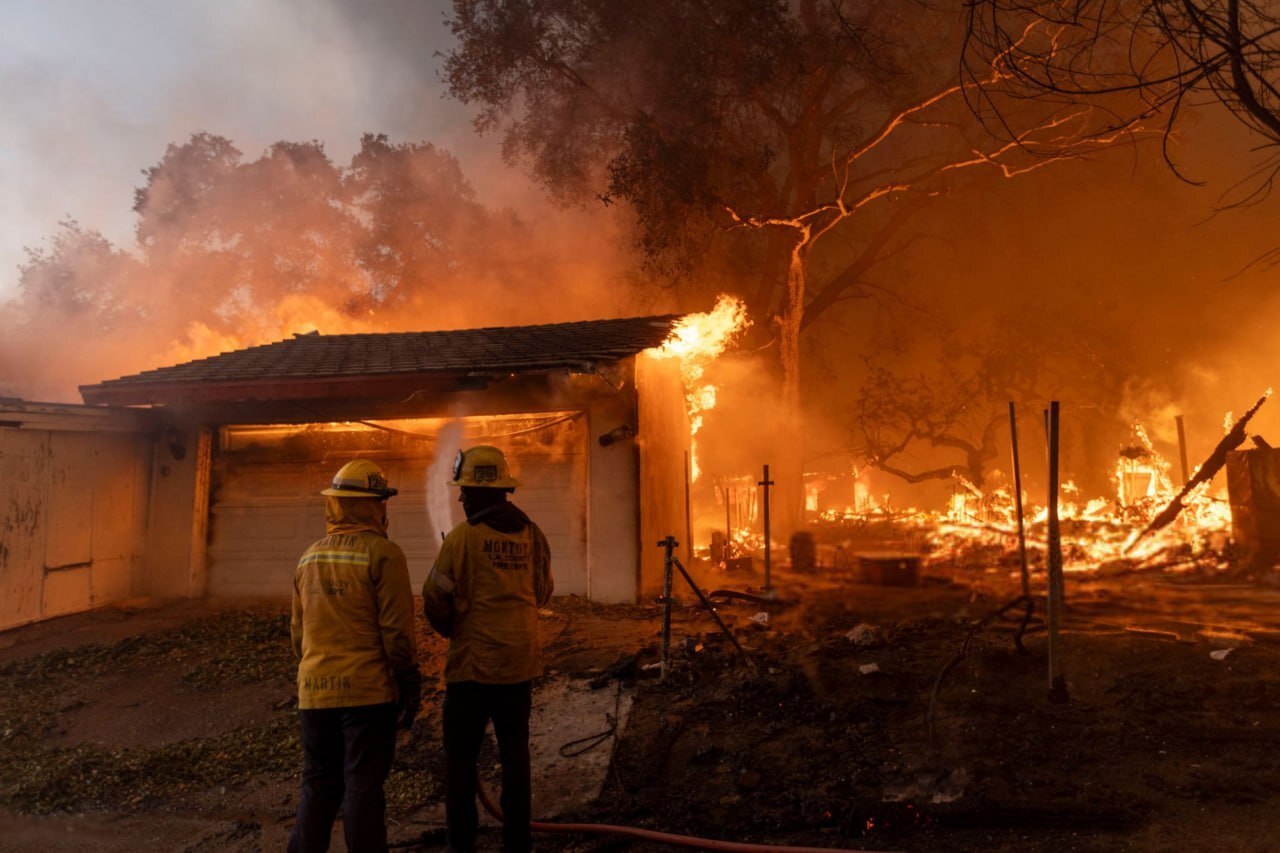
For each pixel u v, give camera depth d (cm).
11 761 595
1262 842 389
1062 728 534
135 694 724
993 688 605
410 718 363
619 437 1050
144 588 1125
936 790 458
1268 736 504
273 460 1146
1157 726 529
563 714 617
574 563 1068
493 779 515
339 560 370
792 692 613
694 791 486
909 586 1043
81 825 485
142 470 1138
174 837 467
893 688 614
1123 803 438
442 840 446
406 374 994
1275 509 1123
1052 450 577
